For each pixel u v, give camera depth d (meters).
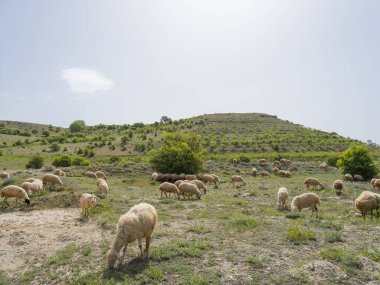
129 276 8.09
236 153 68.94
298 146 74.25
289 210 17.31
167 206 17.81
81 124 137.00
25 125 152.12
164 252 9.56
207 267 8.70
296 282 7.73
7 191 17.08
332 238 10.99
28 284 8.25
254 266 8.72
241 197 22.09
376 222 13.84
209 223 13.59
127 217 8.80
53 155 76.19
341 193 24.39
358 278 7.88
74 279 8.25
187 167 34.56
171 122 117.38
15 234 12.29
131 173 37.03
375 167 37.44
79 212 16.05
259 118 115.81
